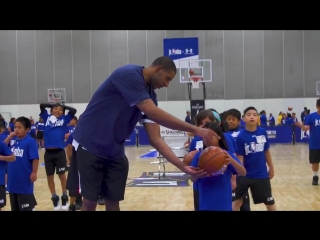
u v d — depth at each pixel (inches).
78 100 919.0
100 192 117.9
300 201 255.1
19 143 193.3
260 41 876.0
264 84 877.2
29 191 192.2
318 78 863.1
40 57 924.6
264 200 187.6
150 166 458.9
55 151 253.3
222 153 124.2
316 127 317.7
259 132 189.8
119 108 108.7
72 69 919.0
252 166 187.6
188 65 447.2
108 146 110.4
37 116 928.9
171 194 287.3
